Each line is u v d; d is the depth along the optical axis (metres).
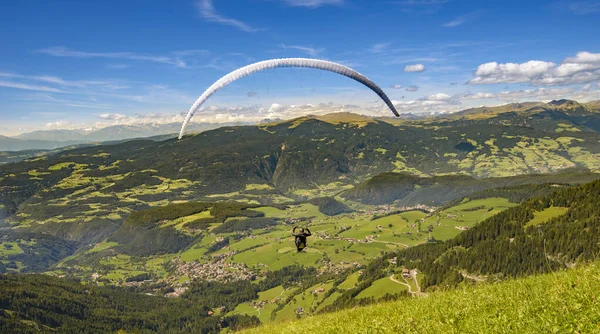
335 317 12.82
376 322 9.38
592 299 6.55
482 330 6.92
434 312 8.93
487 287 10.62
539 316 6.65
